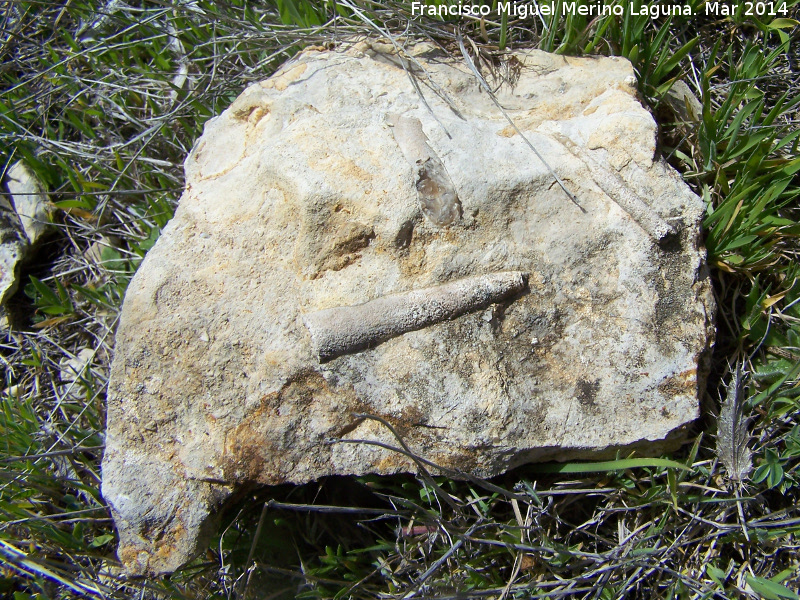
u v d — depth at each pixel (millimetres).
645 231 298
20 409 368
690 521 308
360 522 304
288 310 295
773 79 361
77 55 391
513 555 310
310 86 330
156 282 301
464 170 302
